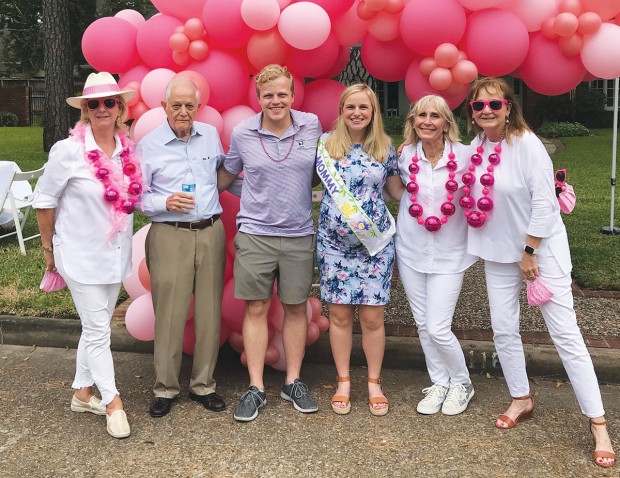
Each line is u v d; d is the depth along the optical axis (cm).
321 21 337
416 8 335
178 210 335
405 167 344
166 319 348
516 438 324
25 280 554
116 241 327
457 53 339
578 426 336
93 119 321
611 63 336
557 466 298
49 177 316
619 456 305
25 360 437
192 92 331
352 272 345
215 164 353
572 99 2105
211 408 357
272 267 351
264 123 343
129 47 388
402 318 475
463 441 322
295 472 296
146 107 378
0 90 2745
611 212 718
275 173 340
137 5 2114
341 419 347
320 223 348
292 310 362
